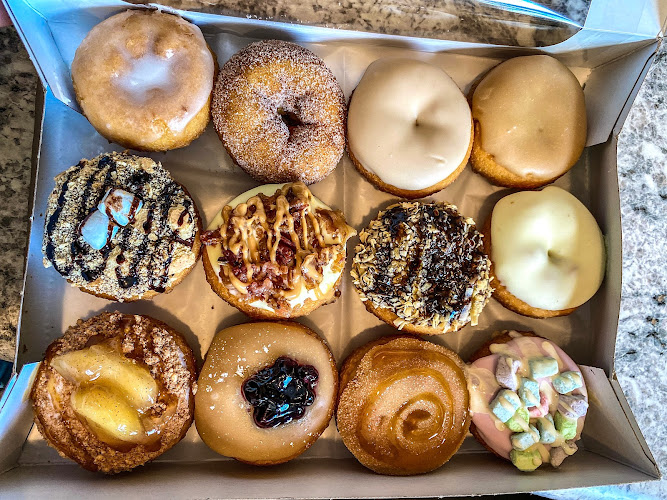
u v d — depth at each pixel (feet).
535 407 1.06
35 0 0.98
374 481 0.98
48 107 1.09
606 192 1.14
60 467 1.02
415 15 1.13
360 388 1.04
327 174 1.11
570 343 1.20
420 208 1.10
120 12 1.04
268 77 1.03
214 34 1.12
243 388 0.98
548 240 1.12
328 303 1.13
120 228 0.98
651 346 1.17
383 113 1.06
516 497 1.13
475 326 1.19
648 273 1.18
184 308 1.12
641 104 1.20
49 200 0.99
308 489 0.92
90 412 0.92
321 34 1.11
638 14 1.06
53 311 1.08
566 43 1.14
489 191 1.21
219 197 1.15
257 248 0.99
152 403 0.96
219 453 1.03
